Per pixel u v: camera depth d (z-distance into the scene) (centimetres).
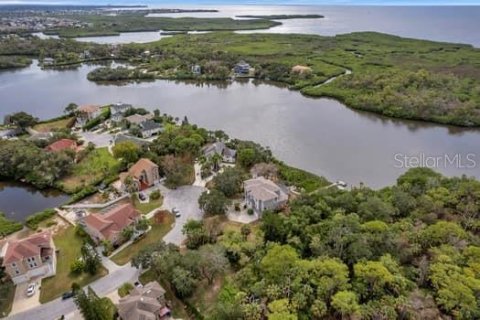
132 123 12525
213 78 19462
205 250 6069
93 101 16112
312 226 6556
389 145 11306
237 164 9719
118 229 6981
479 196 7062
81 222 7388
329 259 5625
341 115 13938
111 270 6291
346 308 4809
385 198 7475
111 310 5181
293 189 8700
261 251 6209
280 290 5181
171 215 7781
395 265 5516
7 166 9656
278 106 15050
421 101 13362
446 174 9562
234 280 5681
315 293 5191
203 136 11131
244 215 7762
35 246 6325
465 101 13688
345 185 8931
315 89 16575
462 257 5606
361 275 5319
